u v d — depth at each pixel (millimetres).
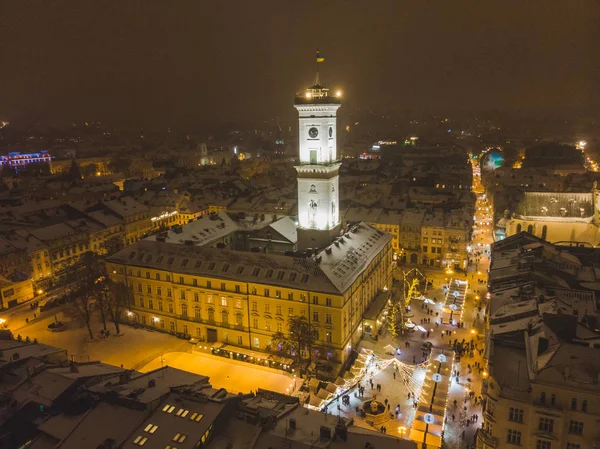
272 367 104062
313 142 125375
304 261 106250
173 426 56719
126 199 197750
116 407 59750
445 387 90125
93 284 121250
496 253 119000
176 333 118438
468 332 119000
